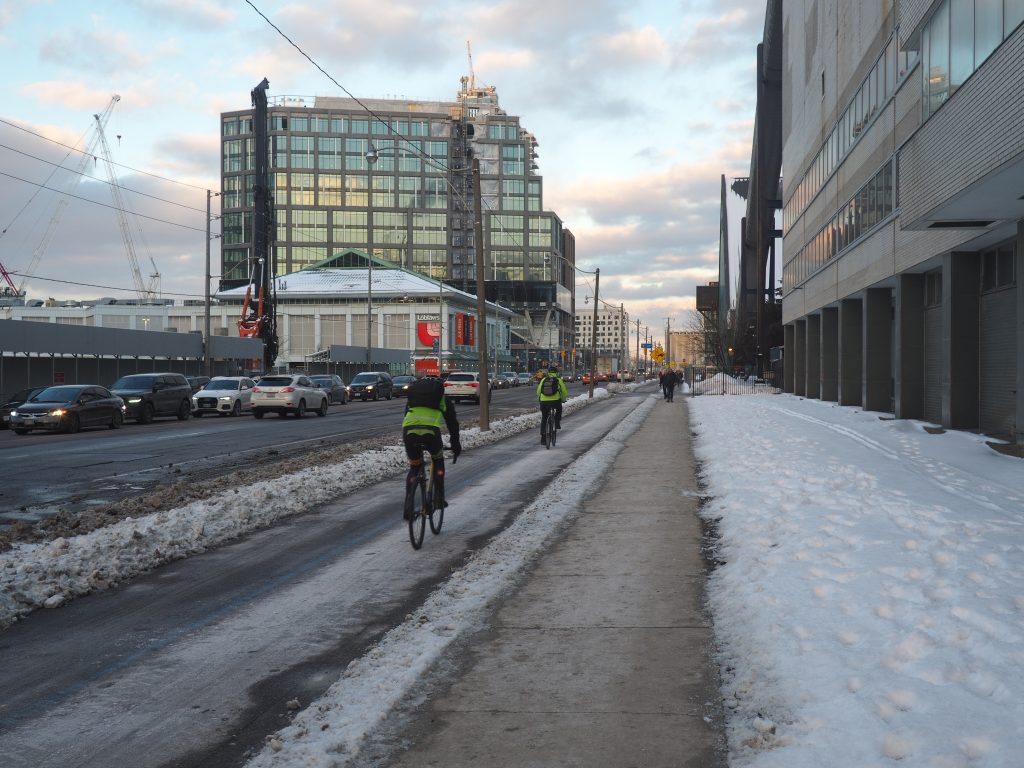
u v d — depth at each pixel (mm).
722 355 99312
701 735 3885
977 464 14641
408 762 3672
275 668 5074
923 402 25375
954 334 20953
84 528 9273
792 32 50344
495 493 12445
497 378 75812
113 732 4148
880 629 4883
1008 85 12820
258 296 69875
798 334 51750
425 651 5117
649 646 5180
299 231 156500
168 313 107500
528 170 175000
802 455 14984
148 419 29984
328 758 3701
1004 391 19328
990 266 20234
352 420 31719
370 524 9930
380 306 115812
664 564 7418
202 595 6789
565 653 5074
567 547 8188
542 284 173875
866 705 3836
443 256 160750
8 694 4660
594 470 14273
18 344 36656
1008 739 3391
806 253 45250
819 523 8133
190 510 9820
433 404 8820
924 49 17250
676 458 16219
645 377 155750
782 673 4379
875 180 28562
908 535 7453
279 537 9164
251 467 16219
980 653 4383
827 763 3375
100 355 42688
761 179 78438
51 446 20734
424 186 160500
